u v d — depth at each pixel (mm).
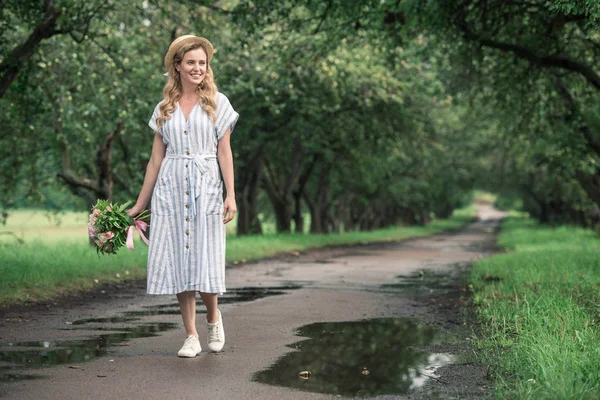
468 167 54594
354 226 53312
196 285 5738
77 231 45531
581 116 18375
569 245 24562
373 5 13867
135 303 9922
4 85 12070
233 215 5867
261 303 9953
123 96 18250
